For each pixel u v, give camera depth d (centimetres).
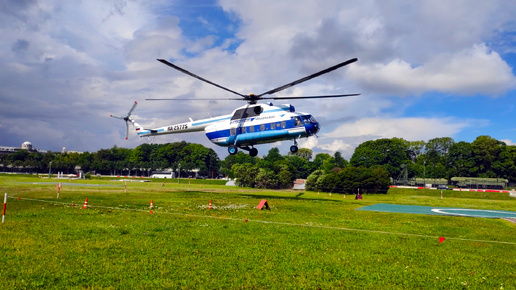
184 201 3444
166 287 927
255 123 3184
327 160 16675
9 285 902
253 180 9150
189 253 1298
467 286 1038
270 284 988
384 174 7431
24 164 18400
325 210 3123
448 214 3152
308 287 978
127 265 1117
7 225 1736
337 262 1256
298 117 3023
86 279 972
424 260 1334
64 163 18112
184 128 3841
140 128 4256
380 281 1060
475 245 1658
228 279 1016
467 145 11969
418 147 15200
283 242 1558
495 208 4175
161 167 17962
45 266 1073
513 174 11325
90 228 1712
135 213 2381
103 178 13888
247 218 2331
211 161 18450
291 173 9331
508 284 1069
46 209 2467
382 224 2302
